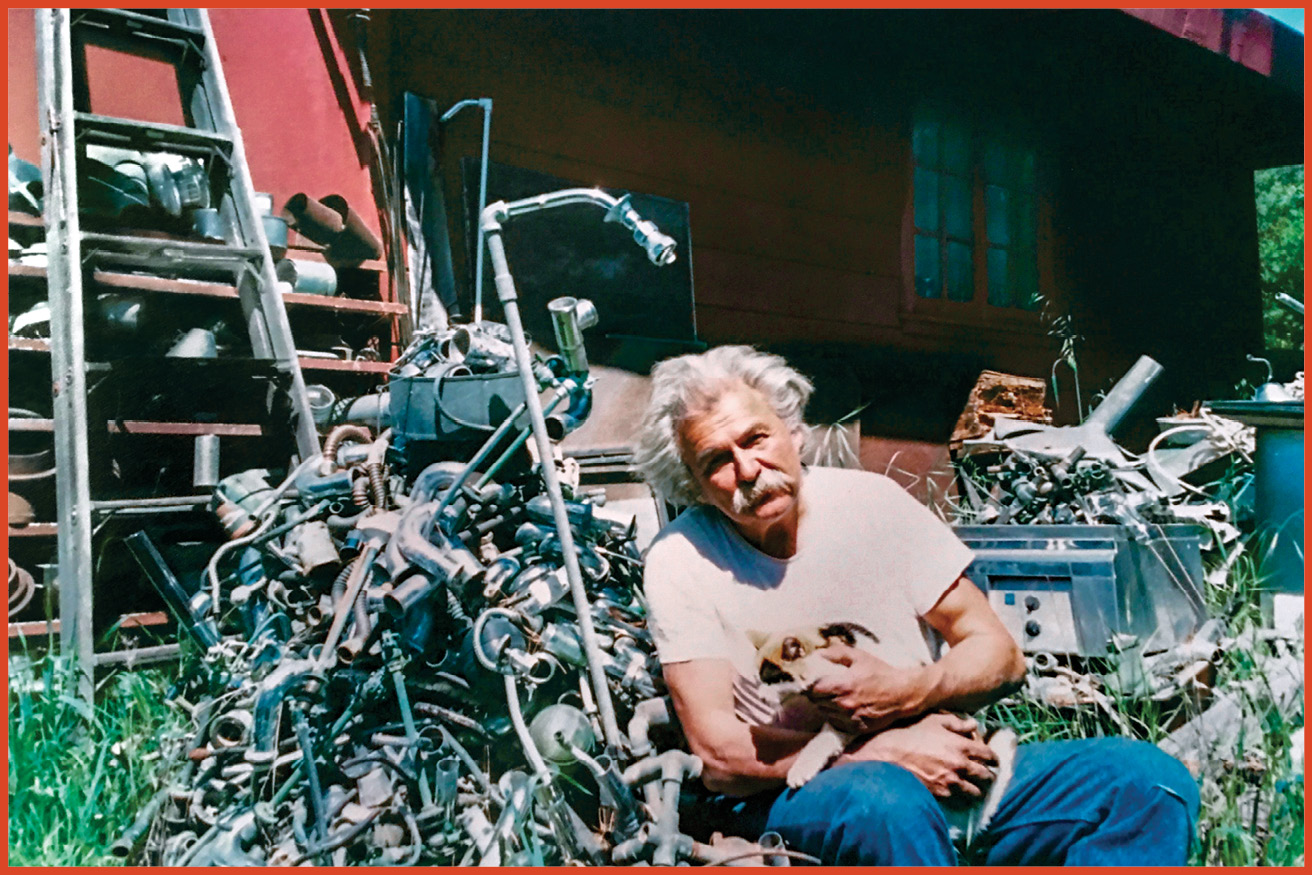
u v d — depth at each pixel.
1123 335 7.73
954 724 1.73
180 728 2.23
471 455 2.68
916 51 6.11
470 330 2.85
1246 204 9.32
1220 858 2.07
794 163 5.47
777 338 5.25
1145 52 6.70
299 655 2.14
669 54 4.93
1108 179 7.80
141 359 2.92
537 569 2.37
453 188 4.07
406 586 2.08
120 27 3.38
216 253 3.20
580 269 4.34
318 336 3.73
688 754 1.88
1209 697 2.79
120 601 2.96
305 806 1.85
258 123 3.71
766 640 1.83
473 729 2.15
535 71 4.41
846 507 1.95
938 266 6.41
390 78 3.98
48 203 2.99
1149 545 3.01
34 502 3.00
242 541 2.46
